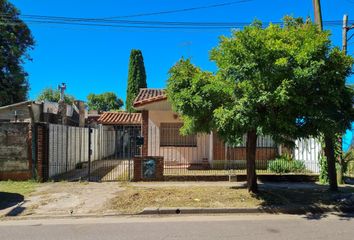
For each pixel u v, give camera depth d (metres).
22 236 7.11
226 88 9.23
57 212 9.13
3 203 9.98
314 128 9.48
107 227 7.79
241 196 10.42
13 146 13.38
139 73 35.69
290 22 10.62
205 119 10.45
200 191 11.07
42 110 19.25
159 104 17.53
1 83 33.69
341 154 13.44
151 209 9.16
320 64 8.59
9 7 33.38
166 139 17.64
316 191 11.55
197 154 17.61
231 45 9.08
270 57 8.81
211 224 8.02
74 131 18.06
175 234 7.12
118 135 25.47
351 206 9.71
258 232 7.27
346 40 13.85
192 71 10.38
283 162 15.56
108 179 13.94
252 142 10.97
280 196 10.60
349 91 10.01
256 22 9.82
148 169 13.51
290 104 8.95
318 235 7.02
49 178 13.85
